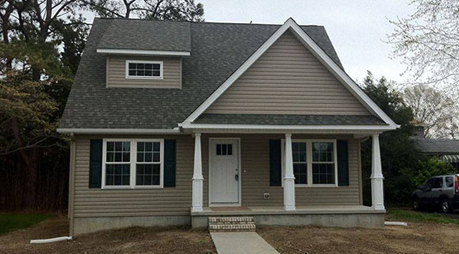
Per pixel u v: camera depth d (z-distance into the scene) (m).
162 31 15.43
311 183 12.95
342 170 13.06
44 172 19.53
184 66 14.97
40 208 19.08
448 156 23.67
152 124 12.08
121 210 12.01
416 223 13.27
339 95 12.49
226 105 12.02
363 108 12.50
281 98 12.26
